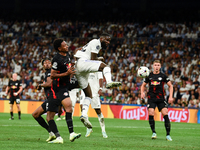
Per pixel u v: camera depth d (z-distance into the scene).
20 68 88.25
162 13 99.12
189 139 27.62
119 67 81.62
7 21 109.38
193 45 82.31
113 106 63.09
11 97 50.78
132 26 95.88
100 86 28.58
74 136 20.59
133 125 44.47
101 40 22.89
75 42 94.81
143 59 81.12
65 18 107.19
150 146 21.56
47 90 24.27
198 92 64.38
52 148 18.91
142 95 28.80
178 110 57.62
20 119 51.00
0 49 97.12
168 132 26.38
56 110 21.41
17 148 18.67
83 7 112.75
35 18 109.38
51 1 116.06
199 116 55.50
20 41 97.06
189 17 95.56
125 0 108.56
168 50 82.19
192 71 73.69
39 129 33.47
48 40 96.75
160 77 27.88
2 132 29.53
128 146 21.28
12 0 118.12
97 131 33.81
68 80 21.58
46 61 25.34
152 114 27.55
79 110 64.25
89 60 21.67
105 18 103.31
